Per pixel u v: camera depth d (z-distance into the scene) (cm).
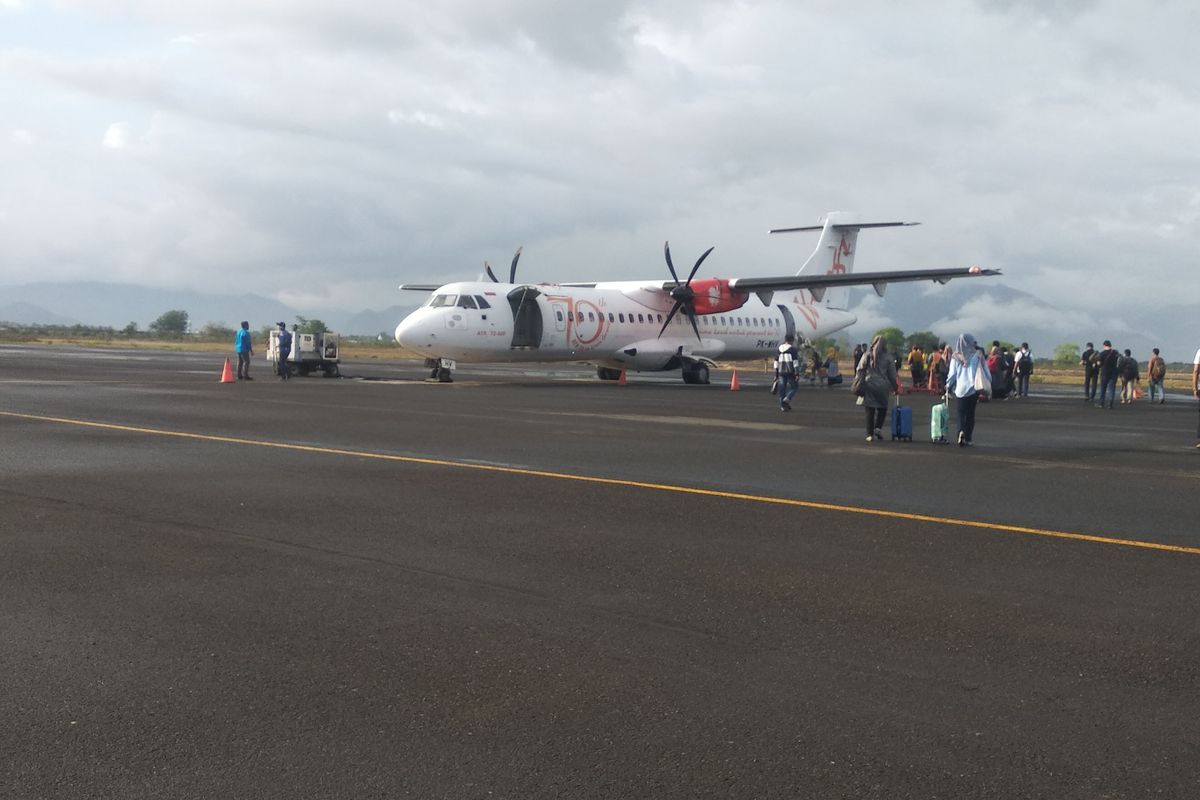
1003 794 368
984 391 1634
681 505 984
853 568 727
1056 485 1177
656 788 372
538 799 362
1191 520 943
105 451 1307
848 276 3500
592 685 479
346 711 442
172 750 399
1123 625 588
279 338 3341
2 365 4078
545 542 799
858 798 365
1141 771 389
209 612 588
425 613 595
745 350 4053
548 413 2078
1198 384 1559
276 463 1226
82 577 662
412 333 3016
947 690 476
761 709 450
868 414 1709
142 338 13850
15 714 432
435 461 1275
